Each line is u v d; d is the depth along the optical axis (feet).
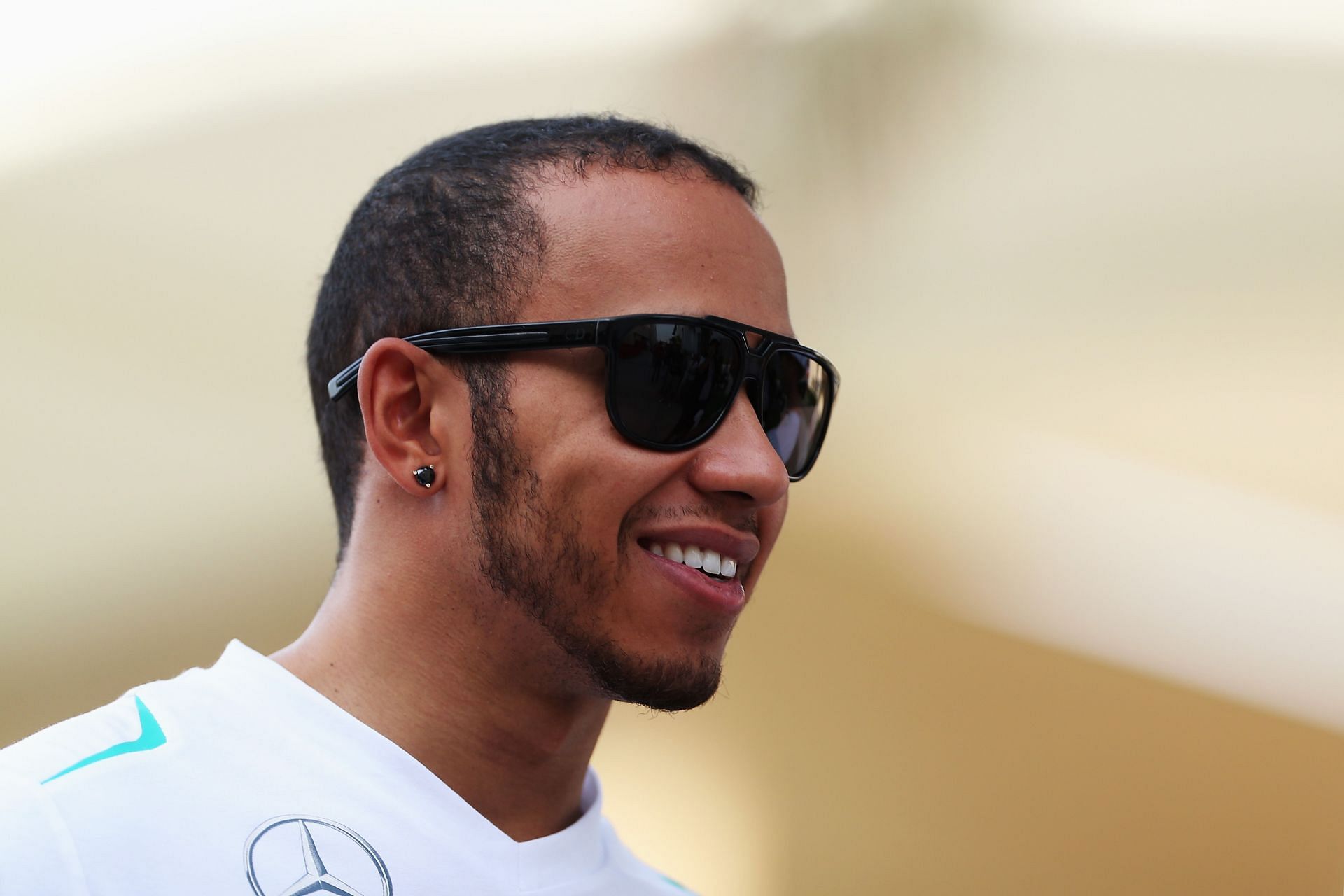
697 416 13.35
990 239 46.65
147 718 13.12
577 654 13.17
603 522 12.97
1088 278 46.26
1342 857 41.45
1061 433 47.16
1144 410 46.29
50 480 46.83
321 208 46.21
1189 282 45.16
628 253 13.65
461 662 13.73
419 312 14.11
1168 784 43.73
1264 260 44.16
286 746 13.14
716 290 13.92
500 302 13.62
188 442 47.67
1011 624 46.88
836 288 48.14
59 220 45.83
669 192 14.21
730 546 13.50
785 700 46.32
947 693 46.03
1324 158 42.60
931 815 44.21
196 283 46.88
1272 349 44.47
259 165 45.73
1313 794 42.65
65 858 11.32
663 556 13.41
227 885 11.86
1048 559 47.01
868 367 48.83
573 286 13.50
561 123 15.14
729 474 13.20
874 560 48.39
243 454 47.65
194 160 45.57
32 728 43.88
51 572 46.34
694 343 13.43
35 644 45.44
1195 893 41.78
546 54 44.88
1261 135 43.29
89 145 45.14
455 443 13.55
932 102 44.65
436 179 14.71
